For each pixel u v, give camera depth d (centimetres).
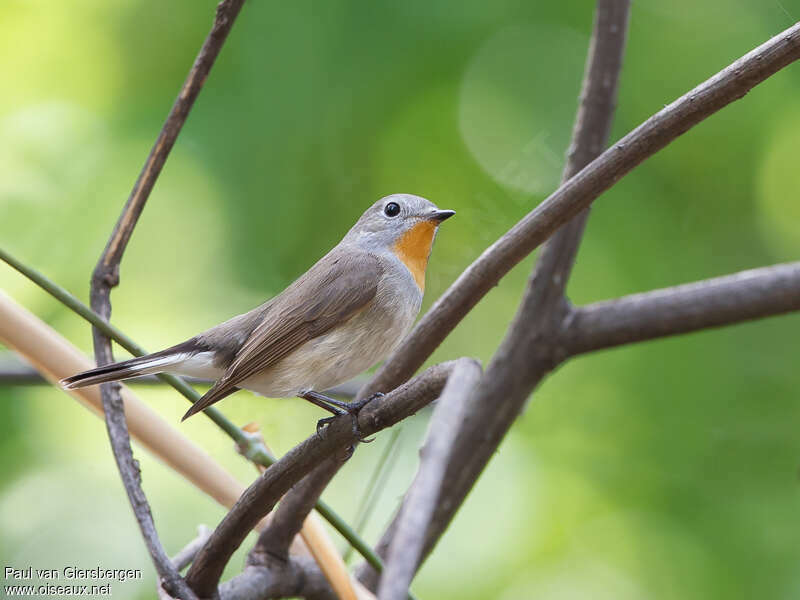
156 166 636
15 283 1038
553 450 1064
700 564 971
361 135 1075
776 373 1039
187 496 1059
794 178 1110
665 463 1028
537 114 1128
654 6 1135
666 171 1135
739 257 1108
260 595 622
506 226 1135
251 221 1051
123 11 1104
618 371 1067
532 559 1037
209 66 623
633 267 1083
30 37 1103
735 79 461
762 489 994
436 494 339
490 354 1195
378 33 1077
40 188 1059
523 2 1101
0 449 1018
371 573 720
